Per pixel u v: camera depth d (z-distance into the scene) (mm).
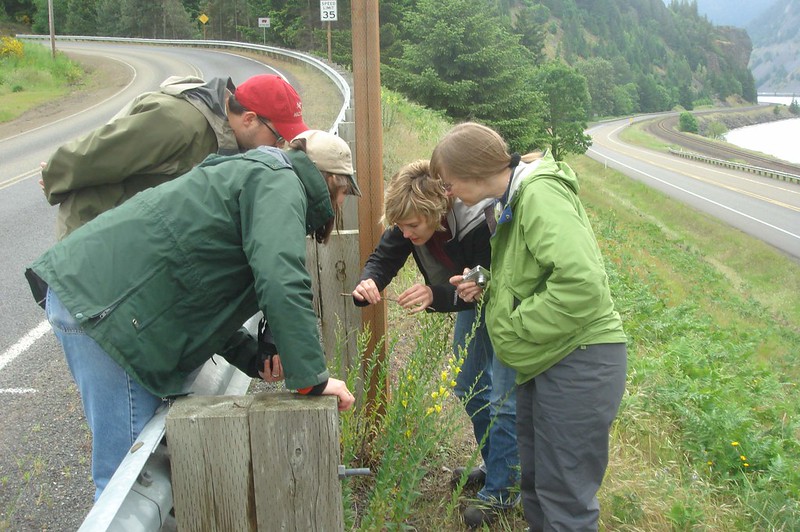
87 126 18312
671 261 20516
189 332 1899
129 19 64625
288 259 1738
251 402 1735
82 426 3648
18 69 28609
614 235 20734
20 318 5273
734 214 33344
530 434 2539
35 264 1890
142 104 2555
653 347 6664
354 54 2910
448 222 2734
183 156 2590
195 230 1843
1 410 3820
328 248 3035
